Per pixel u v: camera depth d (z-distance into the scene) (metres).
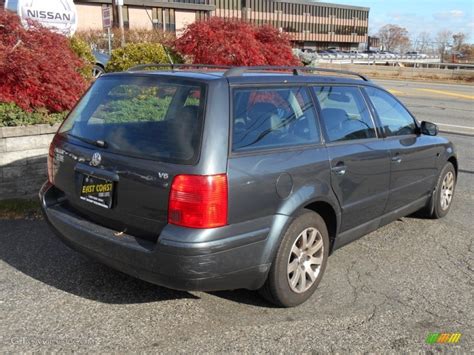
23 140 5.75
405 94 21.81
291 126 3.69
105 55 14.15
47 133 5.93
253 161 3.29
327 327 3.45
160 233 3.15
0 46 6.06
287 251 3.51
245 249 3.25
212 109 3.23
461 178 7.84
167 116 3.36
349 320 3.55
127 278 4.09
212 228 3.08
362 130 4.37
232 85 3.40
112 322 3.44
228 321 3.49
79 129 3.83
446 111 16.17
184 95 3.38
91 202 3.55
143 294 3.83
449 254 4.83
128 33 23.44
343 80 4.41
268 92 3.62
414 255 4.77
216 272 3.15
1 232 4.95
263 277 3.45
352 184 4.08
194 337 3.28
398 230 5.45
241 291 3.93
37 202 5.74
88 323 3.42
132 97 3.67
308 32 106.31
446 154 5.68
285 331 3.38
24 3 9.80
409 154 4.87
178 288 3.18
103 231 3.45
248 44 10.67
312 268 3.83
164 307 3.65
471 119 14.46
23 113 5.92
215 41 10.28
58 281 4.00
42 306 3.61
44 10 10.14
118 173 3.34
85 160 3.57
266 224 3.36
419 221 5.77
